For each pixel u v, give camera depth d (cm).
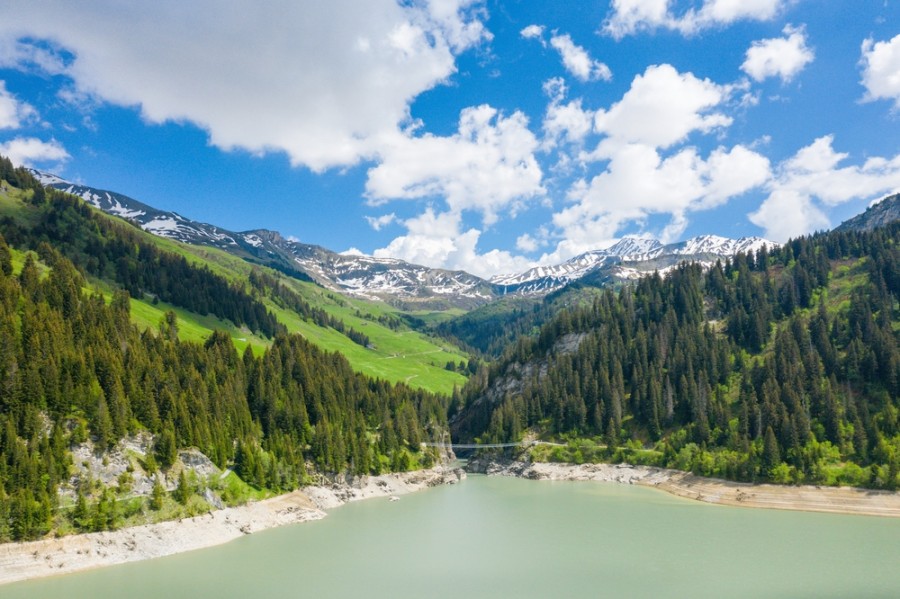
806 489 14575
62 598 8075
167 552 10312
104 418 11100
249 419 14812
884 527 12388
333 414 17288
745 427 17150
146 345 15512
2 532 9025
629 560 10169
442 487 18275
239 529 11869
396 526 12756
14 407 10438
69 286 15938
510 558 10325
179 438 12456
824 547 10831
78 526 9775
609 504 15275
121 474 10894
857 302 19875
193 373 14712
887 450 14562
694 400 19250
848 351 18262
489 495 16775
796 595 8425
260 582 8994
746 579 9112
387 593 8594
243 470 13262
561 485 18688
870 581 8950
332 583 8988
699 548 10869
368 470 16775
